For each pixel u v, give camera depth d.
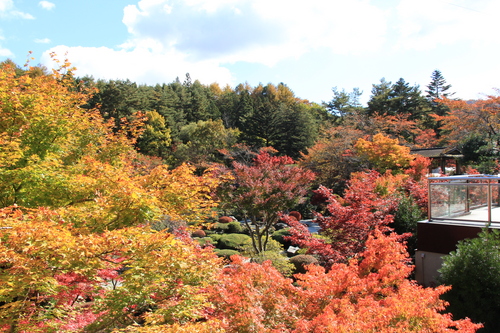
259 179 12.58
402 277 5.28
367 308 4.06
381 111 43.19
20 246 3.62
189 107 50.78
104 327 4.21
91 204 5.63
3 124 6.61
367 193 9.79
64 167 6.95
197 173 31.94
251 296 4.70
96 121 9.31
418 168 19.97
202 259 4.89
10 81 7.16
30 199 5.68
